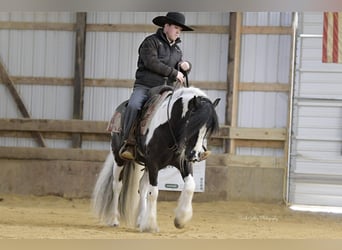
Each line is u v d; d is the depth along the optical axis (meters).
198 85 16.30
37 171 16.56
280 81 16.14
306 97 16.02
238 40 16.08
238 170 16.08
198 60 16.34
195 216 13.72
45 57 16.69
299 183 16.02
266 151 16.17
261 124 16.19
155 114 9.05
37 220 11.23
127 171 10.05
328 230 11.85
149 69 9.59
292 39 15.96
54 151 16.53
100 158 16.41
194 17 16.30
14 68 16.72
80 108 16.52
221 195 16.12
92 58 16.56
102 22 16.53
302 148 16.03
